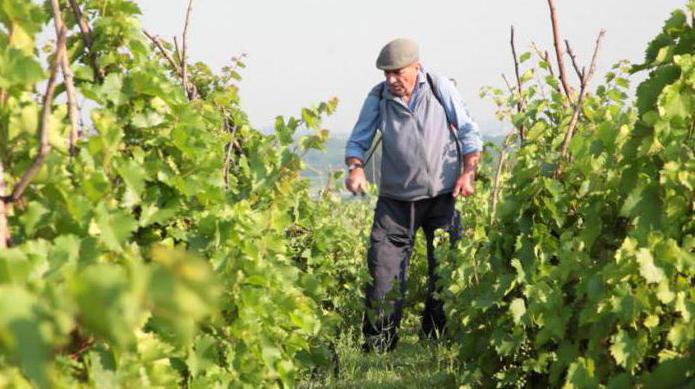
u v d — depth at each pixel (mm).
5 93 5301
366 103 17109
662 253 7520
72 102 6277
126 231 5652
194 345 7812
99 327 2387
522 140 13039
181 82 11750
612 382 7676
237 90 12133
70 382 4965
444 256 13695
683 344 7562
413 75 16453
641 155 7965
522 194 9789
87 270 2383
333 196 16281
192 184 7758
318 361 12961
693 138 7832
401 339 18594
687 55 7668
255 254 8656
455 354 14273
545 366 9414
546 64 15664
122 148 7336
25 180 5066
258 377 8766
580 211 9242
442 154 16578
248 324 8523
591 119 12938
